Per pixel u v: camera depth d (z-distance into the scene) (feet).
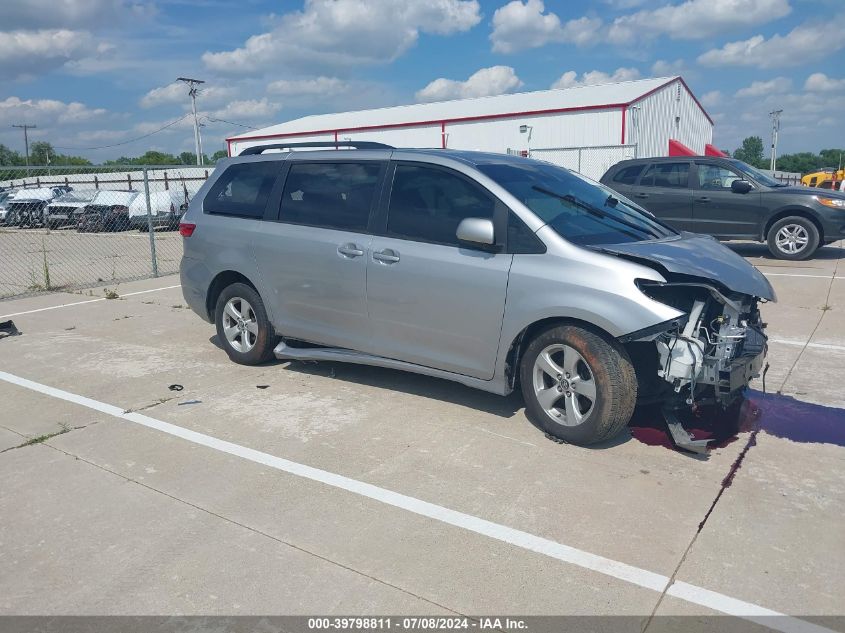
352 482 13.11
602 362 13.67
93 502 12.55
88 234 69.92
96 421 16.52
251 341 20.49
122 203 71.36
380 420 16.16
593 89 108.37
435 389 18.22
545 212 15.20
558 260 14.20
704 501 12.21
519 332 14.66
